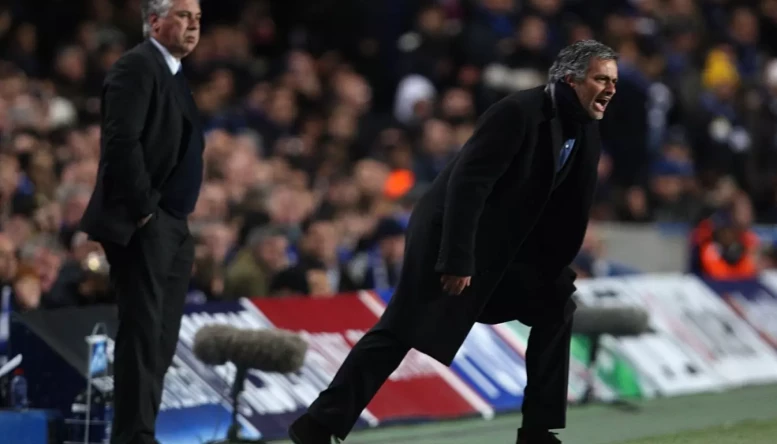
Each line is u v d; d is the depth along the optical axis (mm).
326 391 19359
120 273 20156
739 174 56938
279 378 26281
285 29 60719
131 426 19906
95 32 50250
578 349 31547
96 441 22438
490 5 57188
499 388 29688
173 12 20250
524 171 19297
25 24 50188
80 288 26453
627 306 30047
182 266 20844
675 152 53750
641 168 53344
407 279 19609
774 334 37031
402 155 47500
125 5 53750
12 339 23141
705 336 35031
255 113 49156
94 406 22469
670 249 48312
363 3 59469
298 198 38125
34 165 34625
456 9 58875
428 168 47781
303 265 34062
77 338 23438
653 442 24891
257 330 23266
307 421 19203
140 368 19953
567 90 19297
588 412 29594
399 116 54906
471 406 28812
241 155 40531
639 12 62500
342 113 50812
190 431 24203
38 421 21953
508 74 53844
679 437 25562
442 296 19391
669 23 62875
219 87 49250
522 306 20469
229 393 25219
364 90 54719
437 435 26234
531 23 54438
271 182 40531
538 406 20391
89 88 47469
